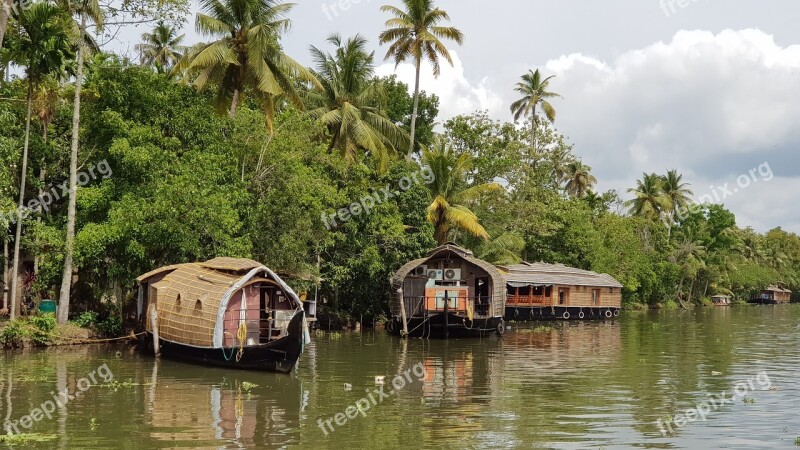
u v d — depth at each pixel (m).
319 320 34.50
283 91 30.30
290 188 27.33
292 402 15.18
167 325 21.00
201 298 19.92
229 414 13.88
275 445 11.65
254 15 29.17
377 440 12.02
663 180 78.25
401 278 31.38
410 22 39.75
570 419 13.78
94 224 24.20
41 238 24.02
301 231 28.08
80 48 23.59
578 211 52.72
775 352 25.83
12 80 25.48
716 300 87.50
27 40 21.88
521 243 43.25
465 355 24.22
